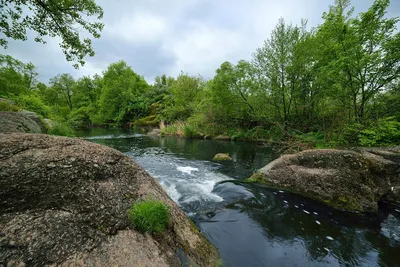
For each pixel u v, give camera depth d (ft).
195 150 41.83
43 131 28.55
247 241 11.12
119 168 11.07
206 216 13.62
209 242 10.43
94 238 6.52
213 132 64.03
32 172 8.34
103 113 116.57
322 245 11.10
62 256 5.58
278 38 43.21
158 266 6.38
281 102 48.93
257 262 9.50
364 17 26.68
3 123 19.03
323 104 40.27
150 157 33.63
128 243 6.79
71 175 8.91
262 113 53.93
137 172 11.76
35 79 85.97
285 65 43.50
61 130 33.73
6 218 6.19
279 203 16.06
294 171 19.02
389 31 25.77
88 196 8.25
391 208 15.76
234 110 61.87
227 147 46.09
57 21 24.21
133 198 9.33
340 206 15.49
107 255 6.07
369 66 26.50
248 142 54.70
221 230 12.05
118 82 116.88
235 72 55.52
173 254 7.51
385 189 17.20
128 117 118.32
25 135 11.07
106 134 69.21
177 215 10.23
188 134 65.05
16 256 5.22
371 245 11.30
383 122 24.94
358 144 26.35
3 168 8.09
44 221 6.46
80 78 138.10
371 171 17.66
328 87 35.40
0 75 53.42
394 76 25.95
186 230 9.67
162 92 126.31
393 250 10.89
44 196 7.47
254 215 14.07
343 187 16.16
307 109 44.68
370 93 28.32
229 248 10.42
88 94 138.82
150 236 7.69
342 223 13.46
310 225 13.08
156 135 71.36
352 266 9.60
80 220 7.02
